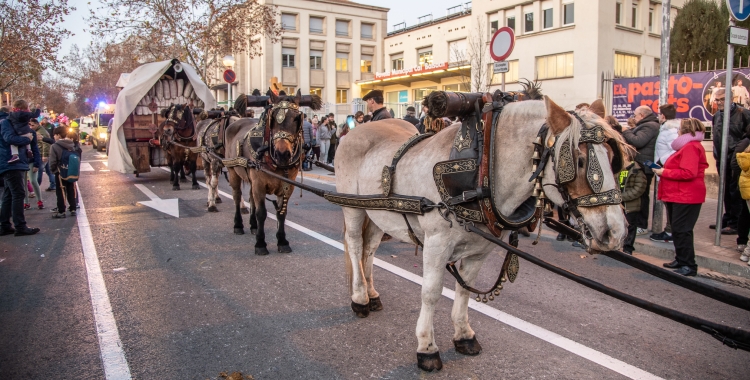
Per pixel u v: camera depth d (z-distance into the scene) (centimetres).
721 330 220
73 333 418
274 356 375
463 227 311
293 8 4094
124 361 368
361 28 4409
